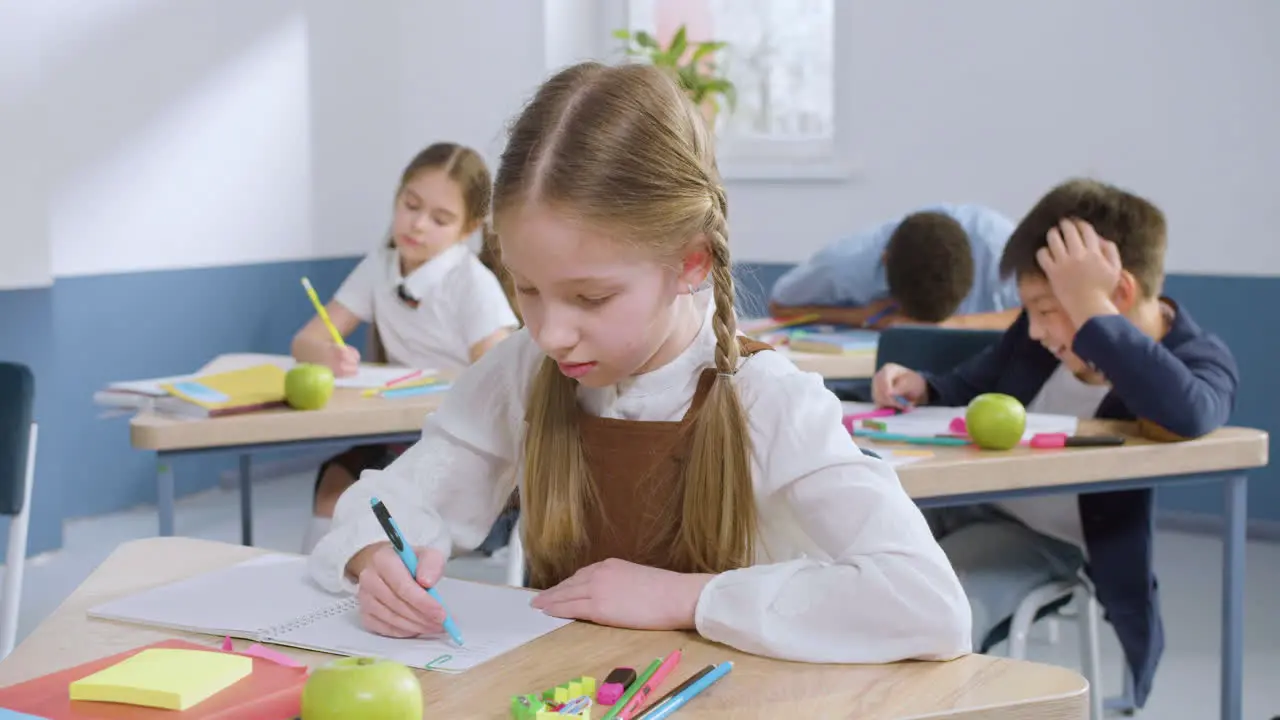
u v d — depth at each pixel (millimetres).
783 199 4816
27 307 3758
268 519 4250
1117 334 1922
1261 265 3926
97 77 4148
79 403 4156
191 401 2178
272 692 937
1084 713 984
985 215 3436
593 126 1033
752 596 1071
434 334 2982
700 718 931
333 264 5148
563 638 1087
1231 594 1978
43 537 3826
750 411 1165
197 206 4539
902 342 2475
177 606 1174
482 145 5289
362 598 1116
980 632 1822
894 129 4578
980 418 1876
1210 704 2650
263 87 4785
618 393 1213
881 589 1044
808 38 4895
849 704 957
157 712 904
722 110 5066
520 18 5168
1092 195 2027
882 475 1130
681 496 1188
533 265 1042
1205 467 1915
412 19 5387
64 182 4066
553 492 1223
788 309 3592
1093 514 2016
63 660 1061
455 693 976
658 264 1058
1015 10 4301
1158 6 4039
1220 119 3961
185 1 4453
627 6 5246
